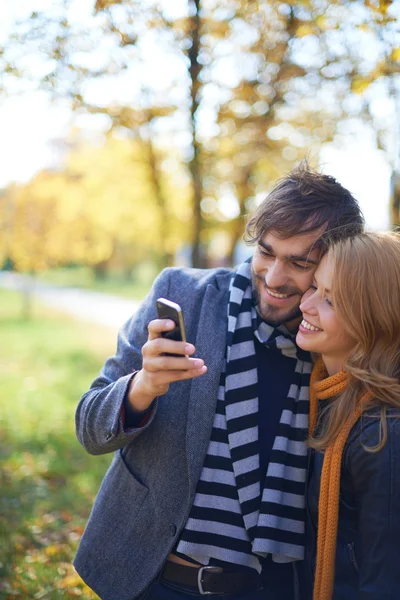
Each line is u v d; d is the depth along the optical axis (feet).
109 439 5.06
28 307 65.00
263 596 5.40
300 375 5.50
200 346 5.44
